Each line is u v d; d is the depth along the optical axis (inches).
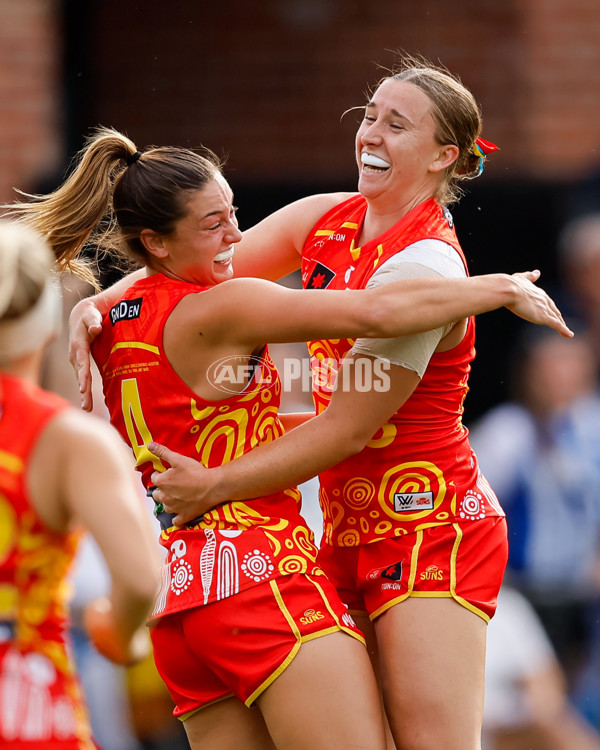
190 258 447.2
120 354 447.5
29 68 1069.1
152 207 440.5
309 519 722.2
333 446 439.8
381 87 479.5
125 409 451.8
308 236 503.5
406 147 468.1
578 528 856.3
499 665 732.7
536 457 869.2
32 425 362.0
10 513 358.3
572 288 1031.6
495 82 1128.8
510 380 1067.9
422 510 465.7
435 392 469.1
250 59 1170.6
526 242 1084.5
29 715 356.8
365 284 470.9
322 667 425.7
